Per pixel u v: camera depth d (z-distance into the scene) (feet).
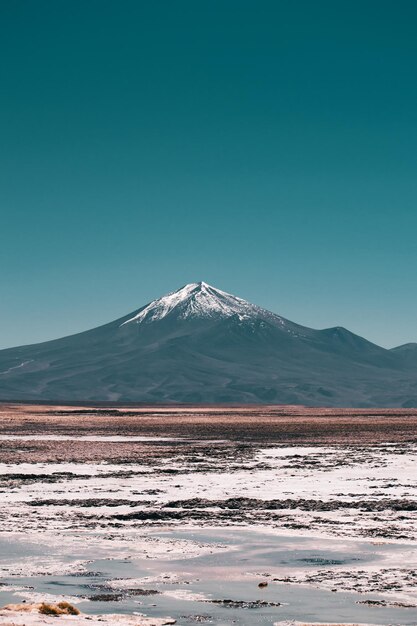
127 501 134.21
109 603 70.13
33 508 126.41
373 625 62.80
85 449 258.37
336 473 179.01
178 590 75.05
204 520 114.01
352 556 89.76
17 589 75.15
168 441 309.63
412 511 122.01
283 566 85.15
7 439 311.47
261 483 160.66
